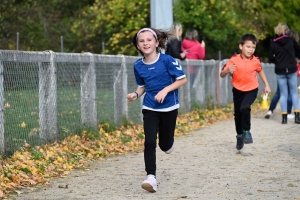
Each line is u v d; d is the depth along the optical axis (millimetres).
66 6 57500
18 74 16609
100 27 48531
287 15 59438
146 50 13367
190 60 29922
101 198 12539
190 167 16094
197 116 28500
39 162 15758
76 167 16141
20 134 16672
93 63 21109
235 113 18203
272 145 19906
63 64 19219
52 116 18422
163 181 14289
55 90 18578
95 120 21281
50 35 55562
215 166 16172
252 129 24609
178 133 23500
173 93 13633
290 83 26703
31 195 12836
